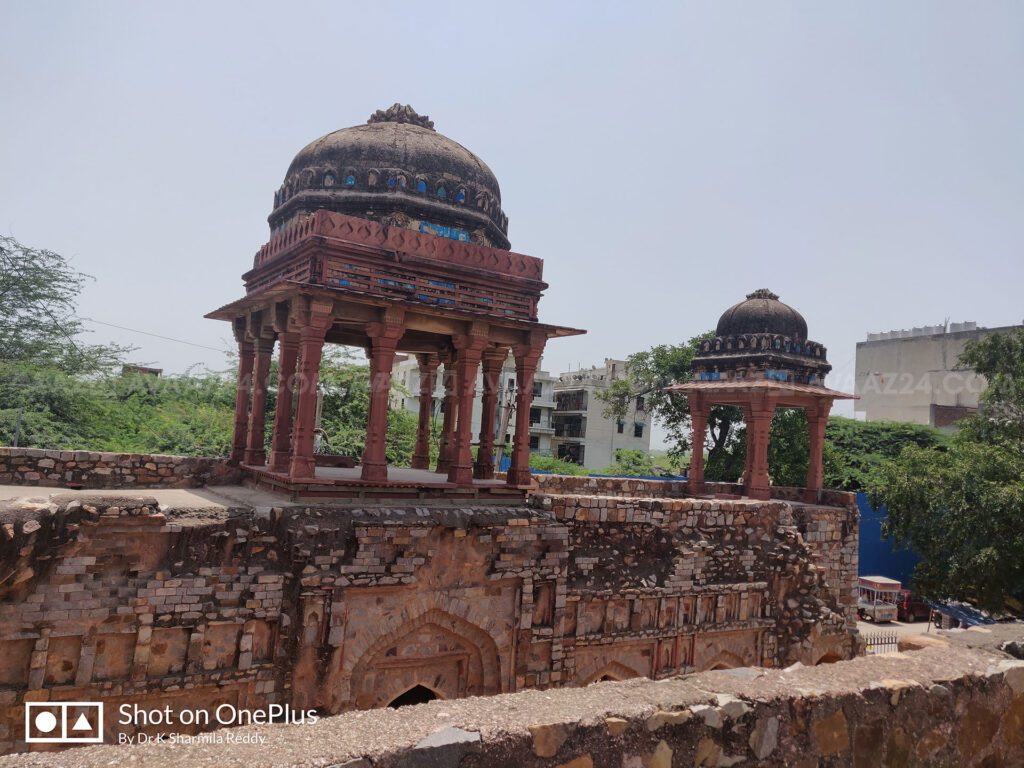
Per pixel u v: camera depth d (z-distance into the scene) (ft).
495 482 35.14
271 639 26.20
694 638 37.04
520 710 9.95
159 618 24.03
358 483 29.99
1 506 21.44
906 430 103.30
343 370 84.74
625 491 53.26
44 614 22.29
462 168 36.81
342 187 34.65
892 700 12.10
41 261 72.59
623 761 9.88
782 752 11.09
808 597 40.29
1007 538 48.73
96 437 68.49
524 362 35.22
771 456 82.89
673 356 92.53
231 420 80.43
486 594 30.63
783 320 57.47
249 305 36.09
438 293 32.94
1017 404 63.00
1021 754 13.53
